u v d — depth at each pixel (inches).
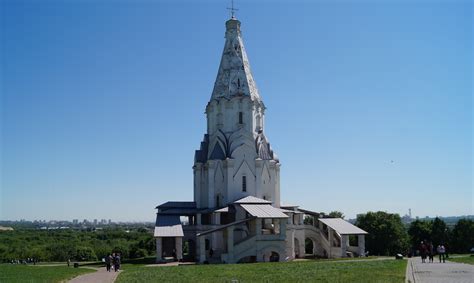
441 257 2346.2
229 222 3309.5
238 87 3708.2
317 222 3513.8
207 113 3843.5
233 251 2812.5
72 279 1649.9
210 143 3715.6
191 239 3467.0
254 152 3592.5
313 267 1979.6
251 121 3673.7
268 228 3255.4
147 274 1774.1
